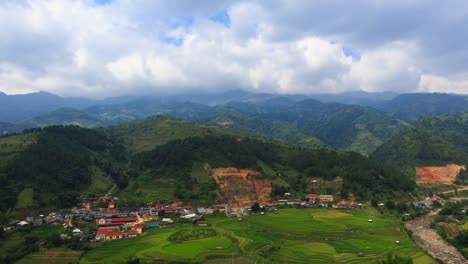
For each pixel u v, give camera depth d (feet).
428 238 593.83
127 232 558.97
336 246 525.34
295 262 459.32
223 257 464.24
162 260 448.24
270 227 625.41
